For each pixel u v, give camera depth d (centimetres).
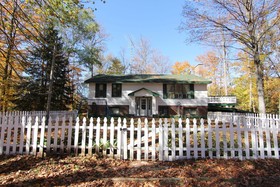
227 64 3584
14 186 429
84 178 473
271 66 2420
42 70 2236
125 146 629
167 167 552
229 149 625
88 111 2494
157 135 836
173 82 2484
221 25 1513
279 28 1633
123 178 471
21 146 648
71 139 659
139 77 2686
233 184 453
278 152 627
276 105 3438
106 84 2569
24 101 2156
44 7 624
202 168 539
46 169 523
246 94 3794
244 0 1503
